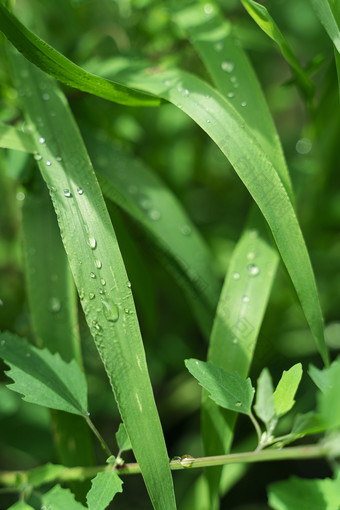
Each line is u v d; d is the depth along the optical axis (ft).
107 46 1.23
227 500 1.28
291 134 1.52
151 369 1.31
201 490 1.17
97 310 0.96
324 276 1.38
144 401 0.95
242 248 1.06
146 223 1.13
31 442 1.21
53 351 1.04
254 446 1.19
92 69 1.14
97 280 0.97
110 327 0.96
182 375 1.38
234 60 1.09
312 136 1.20
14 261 1.28
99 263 0.97
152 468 0.94
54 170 1.00
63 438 1.04
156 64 1.11
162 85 1.05
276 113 1.62
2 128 1.03
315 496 0.99
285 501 0.99
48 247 1.07
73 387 0.99
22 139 1.03
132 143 1.34
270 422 0.97
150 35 1.25
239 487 1.30
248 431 1.26
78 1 1.18
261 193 0.98
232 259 1.05
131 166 1.16
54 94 1.05
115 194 1.12
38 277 1.06
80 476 1.01
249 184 0.98
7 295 1.28
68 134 1.03
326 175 1.31
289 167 1.21
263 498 1.28
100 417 1.33
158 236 1.13
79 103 1.22
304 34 1.37
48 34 1.26
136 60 1.14
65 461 1.04
